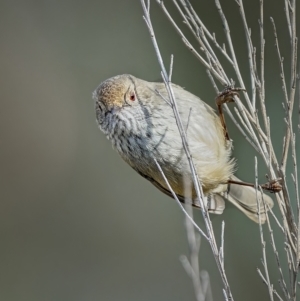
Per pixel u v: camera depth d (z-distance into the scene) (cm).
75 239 1545
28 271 1514
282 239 1201
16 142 1573
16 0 1590
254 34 1303
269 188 658
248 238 1281
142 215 1533
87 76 1551
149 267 1498
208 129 774
